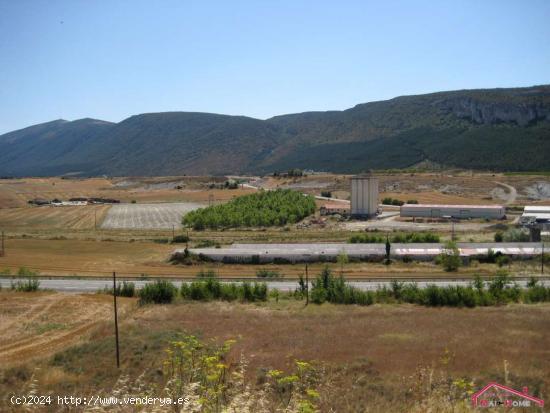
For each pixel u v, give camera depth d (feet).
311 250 228.02
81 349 89.35
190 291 154.51
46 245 271.90
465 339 95.30
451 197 489.67
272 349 88.99
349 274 195.00
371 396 59.26
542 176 552.41
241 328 108.58
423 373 62.44
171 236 309.22
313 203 429.38
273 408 44.37
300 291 159.02
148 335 98.32
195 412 39.81
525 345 89.92
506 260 214.07
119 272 201.16
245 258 220.84
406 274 194.49
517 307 136.67
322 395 55.62
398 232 300.61
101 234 322.55
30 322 120.47
